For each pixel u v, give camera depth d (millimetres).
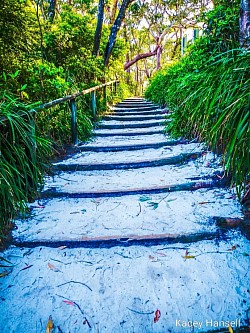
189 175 2520
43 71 3643
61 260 1610
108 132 4387
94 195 2326
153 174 2695
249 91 1699
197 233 1727
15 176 1871
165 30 14461
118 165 2938
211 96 2322
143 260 1582
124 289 1397
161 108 6535
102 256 1634
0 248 1694
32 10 3729
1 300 1345
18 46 3555
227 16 2873
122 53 8305
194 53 3889
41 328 1221
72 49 5758
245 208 1912
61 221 1958
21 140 1991
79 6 8992
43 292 1391
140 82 23328
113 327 1224
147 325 1229
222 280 1415
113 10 11328
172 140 3576
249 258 1531
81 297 1362
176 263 1543
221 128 2041
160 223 1868
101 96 6375
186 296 1344
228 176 2273
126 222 1910
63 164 2943
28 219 1987
